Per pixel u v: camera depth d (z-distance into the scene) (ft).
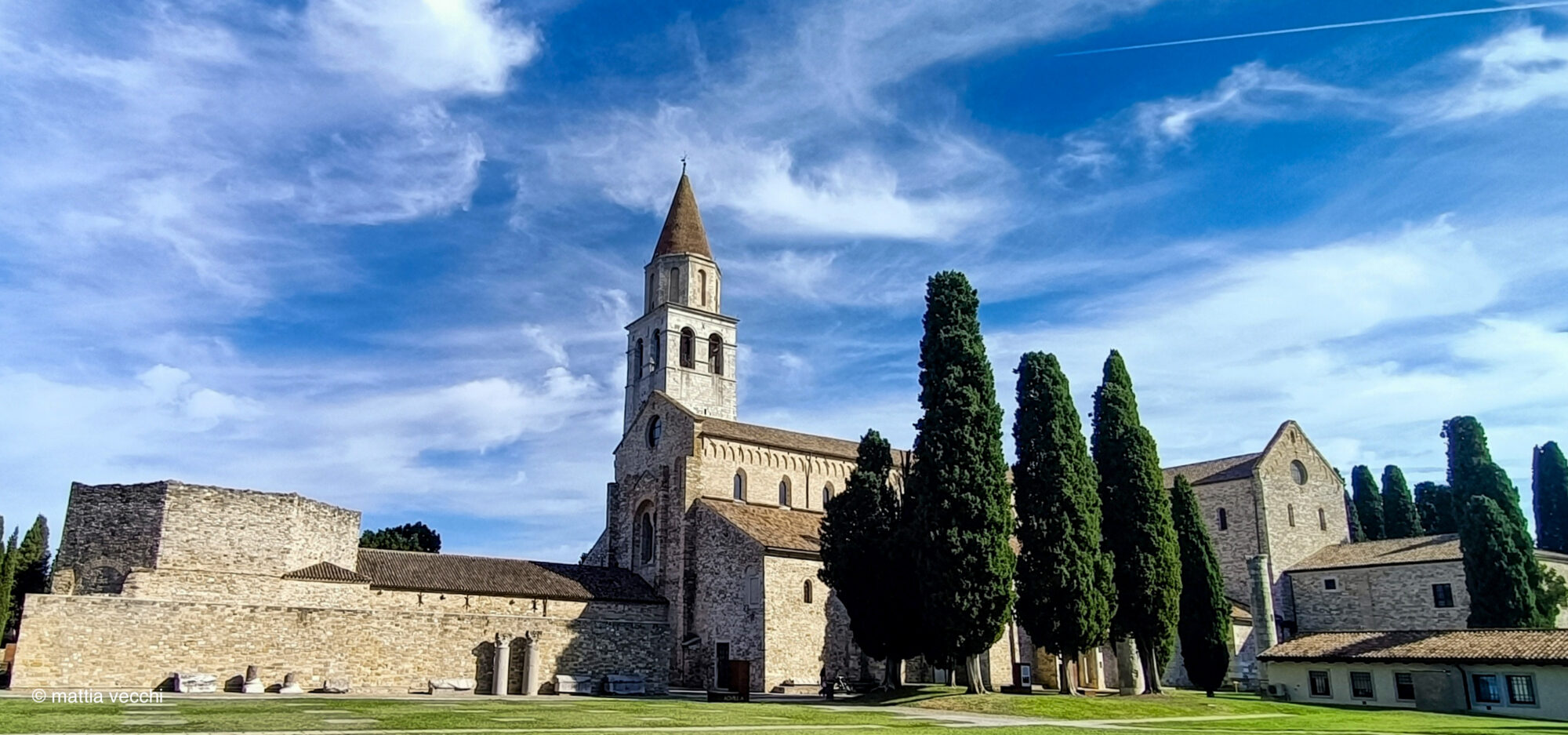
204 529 169.37
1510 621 194.39
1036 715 131.13
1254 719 132.16
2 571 204.95
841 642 193.98
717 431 222.89
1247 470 252.21
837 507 177.68
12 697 129.90
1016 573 167.63
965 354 166.09
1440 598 217.97
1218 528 254.88
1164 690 201.77
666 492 223.30
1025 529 166.81
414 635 175.42
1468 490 261.24
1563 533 280.10
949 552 155.74
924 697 154.10
